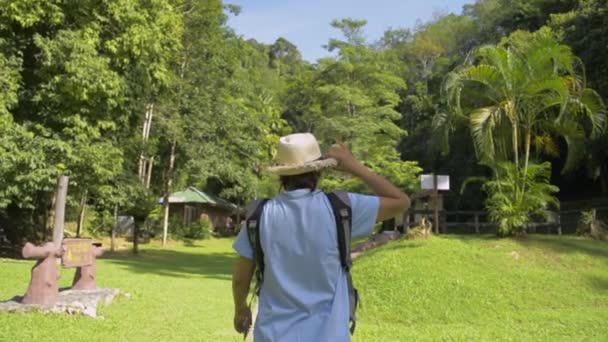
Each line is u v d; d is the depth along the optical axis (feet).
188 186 134.51
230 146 98.78
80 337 22.13
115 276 44.47
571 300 33.86
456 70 46.70
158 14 60.44
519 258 40.75
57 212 31.07
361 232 7.42
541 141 48.24
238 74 110.52
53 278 28.27
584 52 74.74
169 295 35.88
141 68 59.93
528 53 42.91
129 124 65.10
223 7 93.61
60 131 54.03
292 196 7.40
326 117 93.61
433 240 43.68
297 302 7.03
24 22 50.62
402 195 7.68
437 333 26.05
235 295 7.93
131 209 73.10
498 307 32.35
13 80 51.37
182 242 105.70
